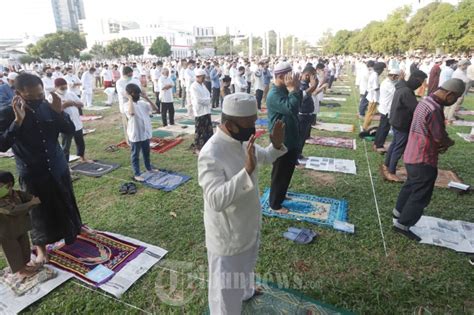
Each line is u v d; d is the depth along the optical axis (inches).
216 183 64.7
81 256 122.3
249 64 609.3
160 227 144.1
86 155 246.8
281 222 146.2
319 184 186.9
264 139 288.8
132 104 184.9
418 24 1072.8
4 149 101.7
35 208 111.8
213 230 74.1
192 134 305.9
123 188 181.3
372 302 100.7
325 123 341.7
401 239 132.5
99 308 99.1
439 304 99.7
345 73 1055.0
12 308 98.3
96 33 3804.1
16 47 2989.7
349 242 131.1
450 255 122.3
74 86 295.9
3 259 123.3
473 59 602.2
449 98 114.8
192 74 379.6
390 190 177.8
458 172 202.1
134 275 112.7
